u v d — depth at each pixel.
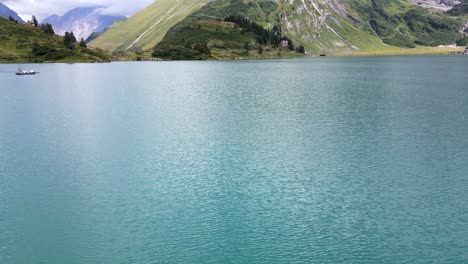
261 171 51.34
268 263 31.91
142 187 47.06
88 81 168.62
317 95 113.00
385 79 162.38
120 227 37.94
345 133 68.81
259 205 41.84
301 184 47.22
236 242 34.94
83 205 42.81
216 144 63.12
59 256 33.41
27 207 42.62
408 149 59.78
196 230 37.03
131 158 57.53
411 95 112.00
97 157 58.44
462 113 84.94
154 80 168.75
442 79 160.88
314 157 56.47
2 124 80.69
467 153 57.62
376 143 62.91
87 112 92.50
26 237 36.50
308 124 75.56
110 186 47.62
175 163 54.88
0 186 48.31
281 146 61.62
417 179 48.53
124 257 33.09
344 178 48.91
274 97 109.62
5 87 148.50
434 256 32.81
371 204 42.06
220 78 173.50
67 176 51.25
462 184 46.94
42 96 121.50
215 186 46.84
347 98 106.62
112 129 74.56
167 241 35.31
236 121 78.75
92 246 34.81
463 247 34.03
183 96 114.88
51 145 65.06
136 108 96.06
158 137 68.06
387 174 50.19
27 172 52.91
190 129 73.06
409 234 36.12
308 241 35.03
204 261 32.28
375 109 89.88
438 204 41.97
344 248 33.94
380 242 34.84
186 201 43.09
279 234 36.19
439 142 63.03
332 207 41.34
